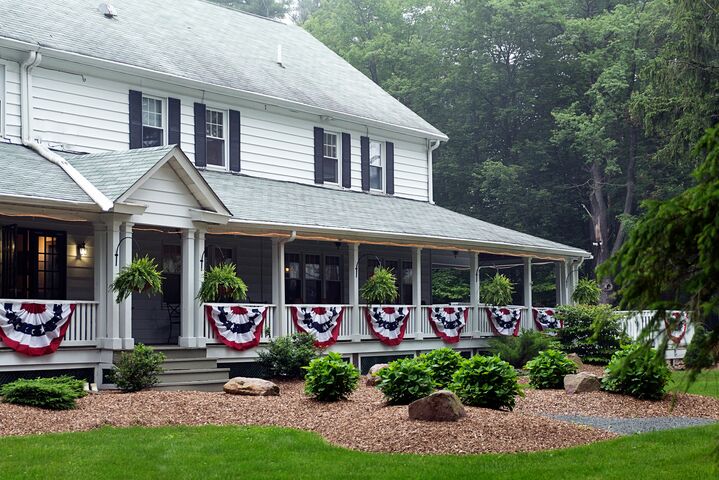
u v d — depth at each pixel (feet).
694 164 106.01
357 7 177.37
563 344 89.45
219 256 80.43
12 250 63.05
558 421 46.01
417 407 43.21
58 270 66.95
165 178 62.18
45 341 56.49
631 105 111.34
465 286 145.89
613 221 157.58
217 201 64.69
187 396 51.55
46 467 34.55
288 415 47.39
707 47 100.48
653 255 23.76
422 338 85.40
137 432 41.68
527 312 97.09
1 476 33.27
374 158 98.07
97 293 59.88
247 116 84.28
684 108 102.01
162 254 74.90
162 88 76.95
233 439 40.27
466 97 162.20
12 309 55.06
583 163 156.56
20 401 46.57
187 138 78.74
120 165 62.08
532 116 163.32
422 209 96.73
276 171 86.43
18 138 66.39
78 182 59.67
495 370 49.55
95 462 35.53
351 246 79.20
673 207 23.07
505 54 160.45
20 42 65.72
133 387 56.85
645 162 148.66
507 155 162.71
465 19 161.58
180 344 63.72
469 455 37.93
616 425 48.62
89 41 73.51
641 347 25.09
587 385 58.54
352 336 78.48
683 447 39.55
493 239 90.53
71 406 46.96
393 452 38.73
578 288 94.02
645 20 143.33
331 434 42.39
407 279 102.01
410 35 175.42
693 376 24.34
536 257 99.25
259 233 69.31
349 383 51.57
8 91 66.13
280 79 91.50
